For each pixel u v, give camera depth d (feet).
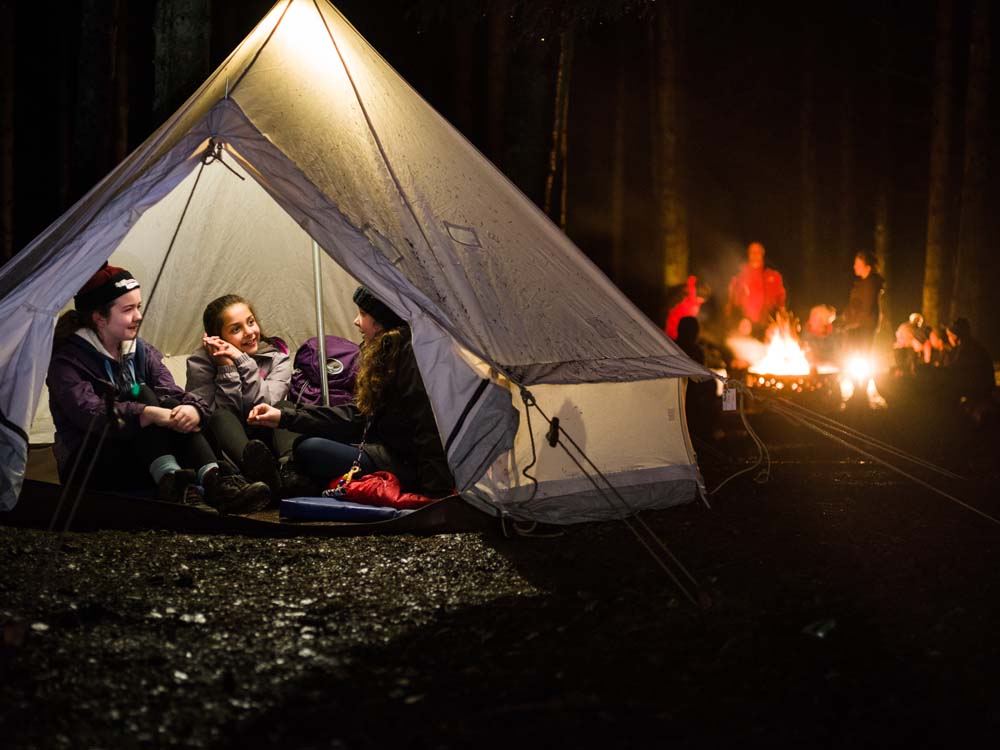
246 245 21.03
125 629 11.51
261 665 10.66
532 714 9.61
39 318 14.98
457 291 15.26
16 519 15.58
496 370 14.62
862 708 9.82
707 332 50.49
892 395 33.17
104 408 15.93
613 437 17.17
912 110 65.46
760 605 12.82
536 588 13.35
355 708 9.70
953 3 47.19
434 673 10.54
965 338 32.53
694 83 70.90
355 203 15.24
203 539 15.15
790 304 57.93
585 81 71.82
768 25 68.69
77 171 31.22
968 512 18.02
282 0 17.78
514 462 16.15
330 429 17.04
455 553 14.83
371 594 12.97
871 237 67.41
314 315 21.93
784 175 71.56
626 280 72.49
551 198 33.40
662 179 53.47
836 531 16.53
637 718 9.54
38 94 56.80
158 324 21.35
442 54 56.18
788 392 31.27
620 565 14.44
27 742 8.85
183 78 25.99
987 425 29.32
